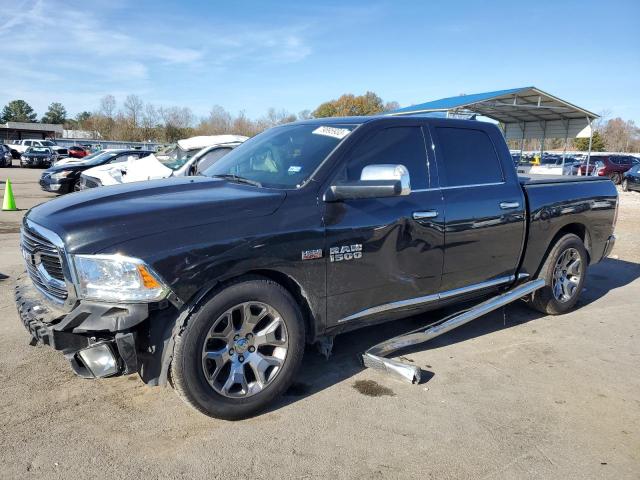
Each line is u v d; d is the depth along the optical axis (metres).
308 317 3.52
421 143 4.14
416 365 4.12
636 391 3.76
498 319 5.28
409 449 2.99
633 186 23.47
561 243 5.18
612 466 2.87
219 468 2.78
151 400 3.46
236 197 3.28
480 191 4.41
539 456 2.95
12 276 6.38
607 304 5.86
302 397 3.56
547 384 3.84
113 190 3.57
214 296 3.02
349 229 3.51
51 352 4.15
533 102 24.20
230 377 3.13
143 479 2.67
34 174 28.28
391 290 3.83
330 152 3.66
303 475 2.74
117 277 2.80
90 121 73.31
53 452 2.87
